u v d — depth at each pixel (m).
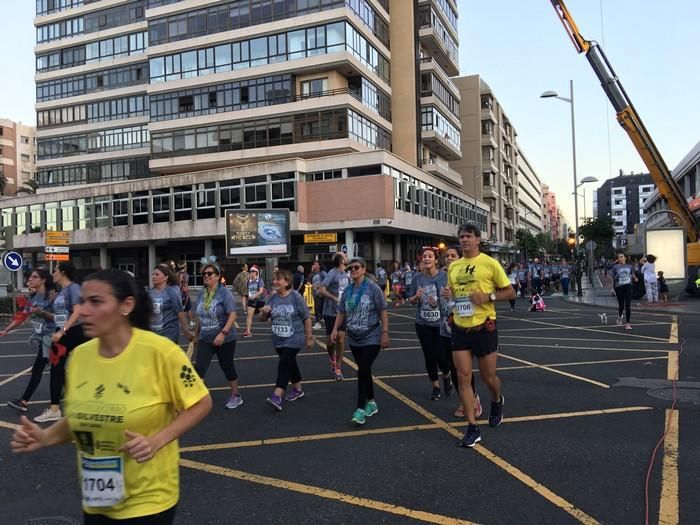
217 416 6.07
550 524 3.45
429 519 3.54
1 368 9.74
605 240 59.84
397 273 24.78
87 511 2.11
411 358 9.72
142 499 2.07
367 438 5.23
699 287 22.27
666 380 7.48
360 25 38.31
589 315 16.95
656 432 5.24
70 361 2.18
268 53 38.31
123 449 1.99
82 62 54.28
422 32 47.09
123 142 52.31
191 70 40.91
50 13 55.72
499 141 72.69
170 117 41.50
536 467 4.41
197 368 6.30
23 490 4.12
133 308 2.14
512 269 25.41
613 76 21.33
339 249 33.22
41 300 6.42
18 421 6.12
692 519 3.49
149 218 39.56
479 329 5.00
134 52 51.81
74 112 54.78
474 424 4.98
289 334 6.29
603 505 3.71
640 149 21.67
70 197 43.97
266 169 34.81
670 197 22.05
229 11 39.66
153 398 2.09
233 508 3.75
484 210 60.12
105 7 52.66
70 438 2.25
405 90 43.84
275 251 27.70
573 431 5.32
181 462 4.66
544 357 9.45
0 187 63.69
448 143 50.41
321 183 33.91
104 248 44.41
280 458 4.72
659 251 21.28
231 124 39.28
